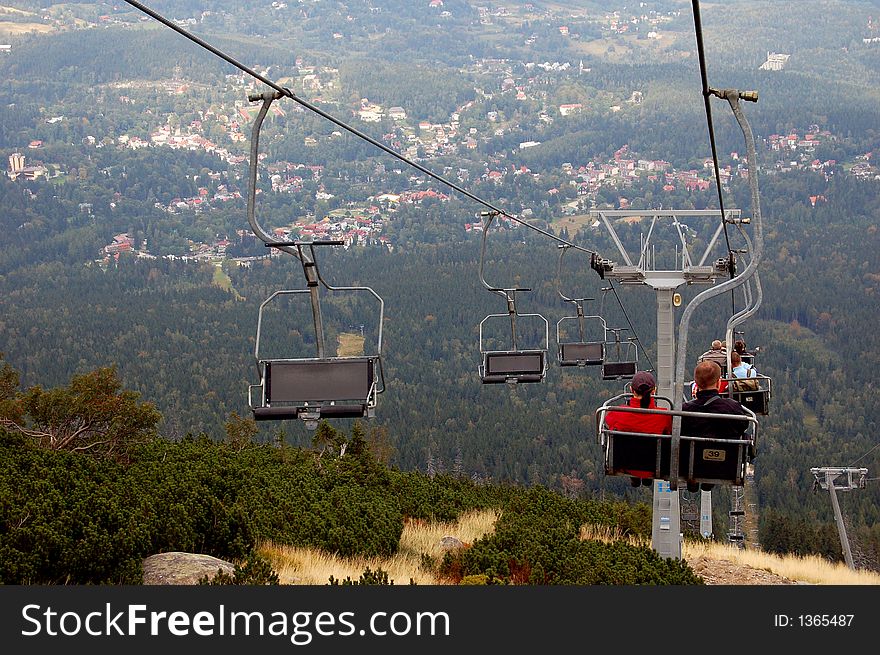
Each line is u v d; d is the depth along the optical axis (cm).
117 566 1195
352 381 1057
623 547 1599
